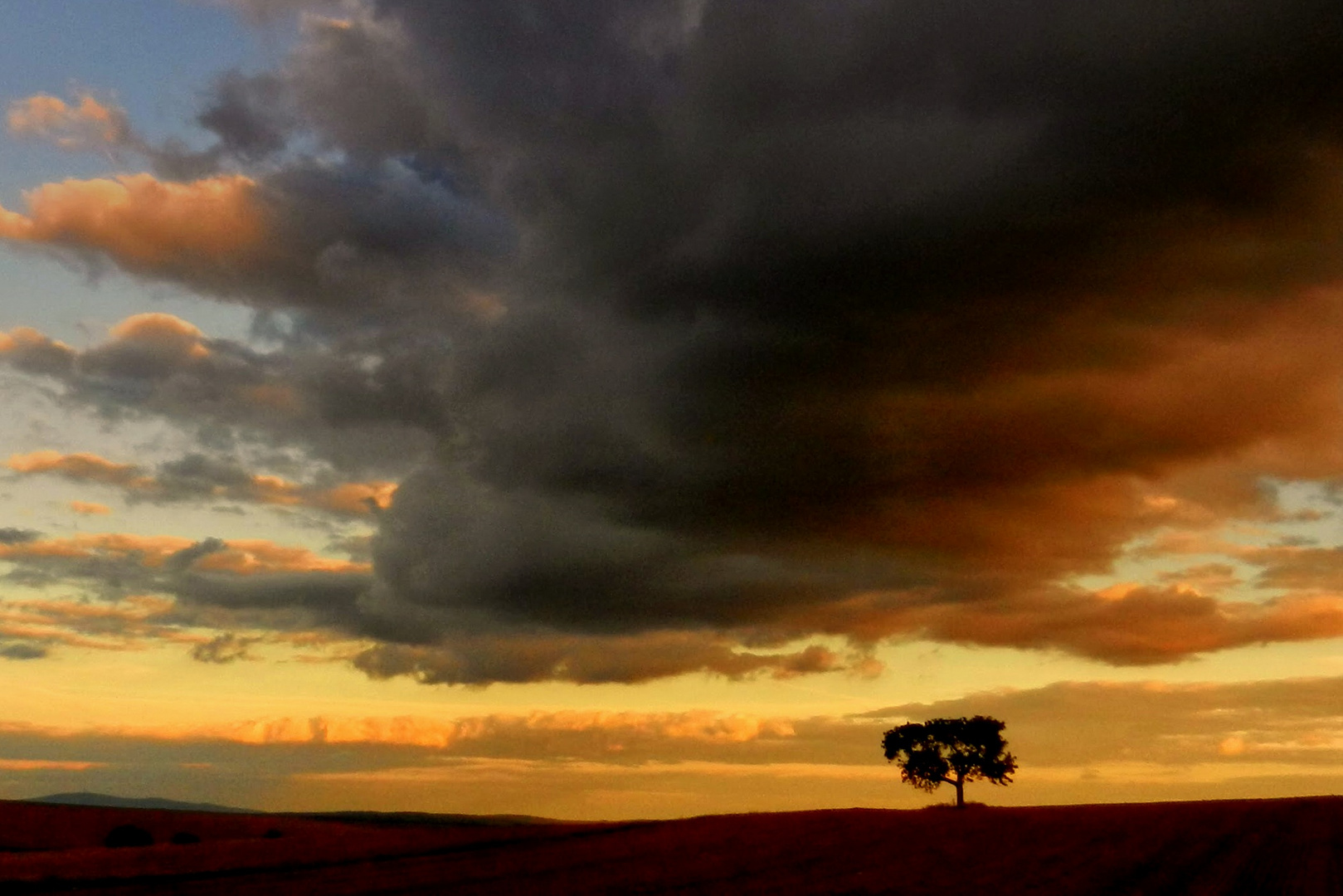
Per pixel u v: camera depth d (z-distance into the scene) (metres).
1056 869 36.59
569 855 40.88
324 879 30.75
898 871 35.44
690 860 38.88
